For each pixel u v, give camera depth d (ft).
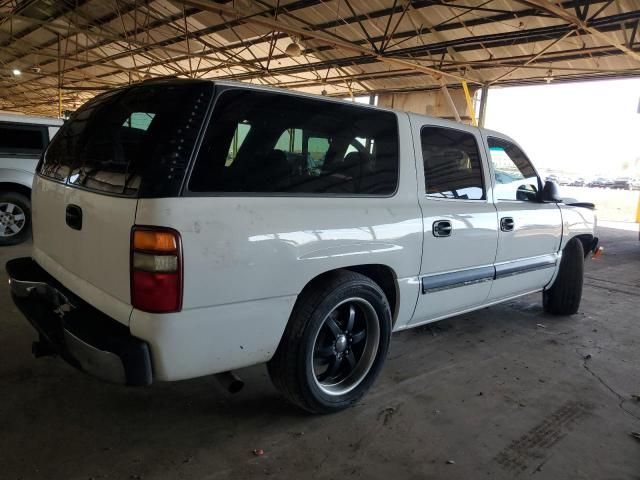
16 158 21.54
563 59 39.42
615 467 7.75
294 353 7.84
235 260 6.83
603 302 17.95
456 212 10.53
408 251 9.41
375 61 46.24
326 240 7.89
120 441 7.68
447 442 8.18
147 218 6.26
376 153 9.16
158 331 6.36
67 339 6.93
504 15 33.19
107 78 72.59
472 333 13.67
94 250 7.18
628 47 32.09
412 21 37.37
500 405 9.55
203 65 59.62
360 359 9.20
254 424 8.38
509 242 12.21
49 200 8.74
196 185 6.65
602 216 57.62
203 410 8.73
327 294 8.02
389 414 8.96
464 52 41.65
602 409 9.63
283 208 7.46
